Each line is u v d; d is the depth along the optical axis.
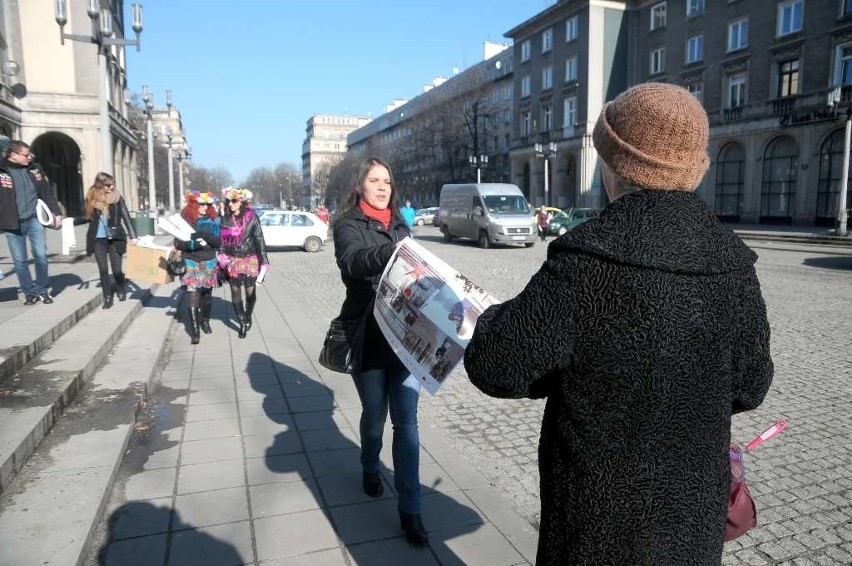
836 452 4.07
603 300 1.19
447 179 58.19
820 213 29.11
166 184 78.19
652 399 1.18
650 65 39.03
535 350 1.21
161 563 2.68
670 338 1.17
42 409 3.90
